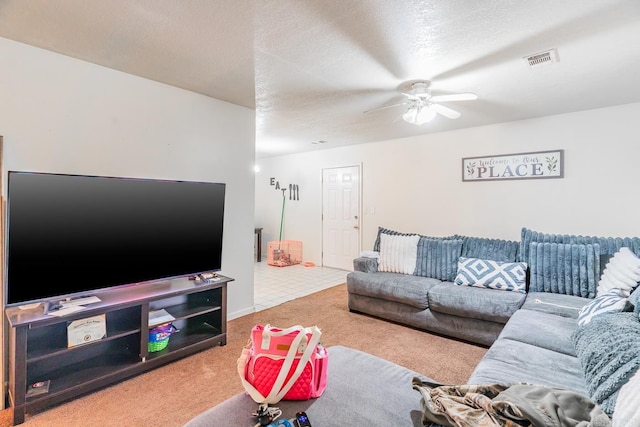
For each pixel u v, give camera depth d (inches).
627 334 48.8
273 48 81.2
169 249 96.6
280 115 140.0
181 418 69.5
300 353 53.2
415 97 105.0
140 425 67.1
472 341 107.1
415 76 97.5
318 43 78.2
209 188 105.3
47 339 78.2
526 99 117.2
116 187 85.4
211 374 87.0
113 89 94.6
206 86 107.6
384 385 56.3
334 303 150.3
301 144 209.0
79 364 83.4
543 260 110.1
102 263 83.5
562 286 105.4
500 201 151.4
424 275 134.2
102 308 77.0
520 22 68.8
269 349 54.2
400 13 65.8
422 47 79.9
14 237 70.5
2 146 75.2
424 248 137.5
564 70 92.9
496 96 114.0
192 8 64.6
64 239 77.2
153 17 67.9
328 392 54.2
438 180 171.5
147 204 91.4
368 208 205.3
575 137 132.3
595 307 72.0
